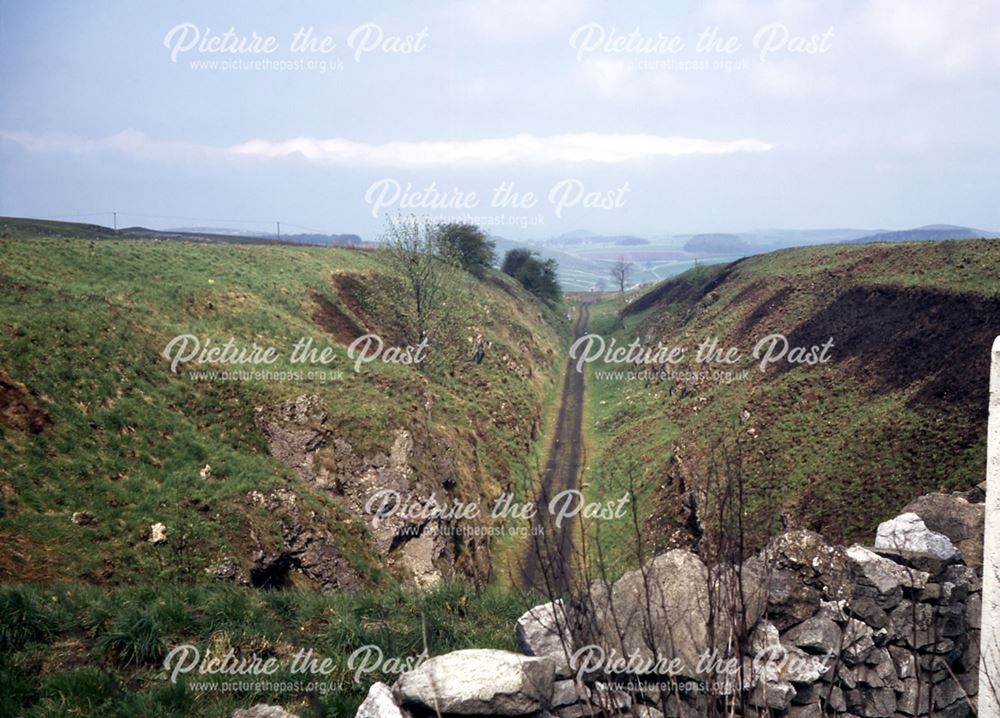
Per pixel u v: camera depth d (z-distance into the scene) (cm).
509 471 4628
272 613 849
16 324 2808
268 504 2600
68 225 8462
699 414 5738
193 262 5359
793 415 5038
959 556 732
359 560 2730
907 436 4034
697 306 10062
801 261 8962
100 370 2864
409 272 6419
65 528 2023
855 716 603
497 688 465
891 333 5409
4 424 2327
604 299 19338
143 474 2486
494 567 3269
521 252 14362
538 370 8344
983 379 4078
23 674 666
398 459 3250
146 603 812
